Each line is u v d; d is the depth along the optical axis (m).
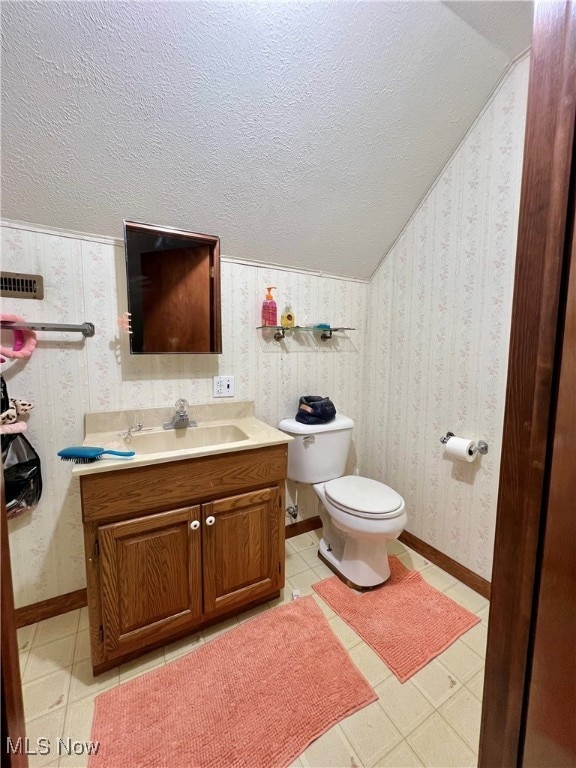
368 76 1.19
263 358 1.85
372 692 1.14
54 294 1.34
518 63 1.31
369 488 1.70
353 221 1.72
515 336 0.64
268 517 1.43
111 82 1.01
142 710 1.07
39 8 0.85
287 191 1.47
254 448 1.35
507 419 0.66
